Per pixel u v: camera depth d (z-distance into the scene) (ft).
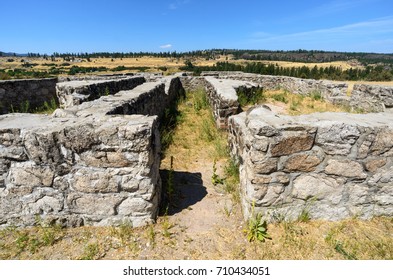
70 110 11.06
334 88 31.45
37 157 8.19
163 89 26.08
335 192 8.93
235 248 8.19
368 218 9.30
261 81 47.24
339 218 9.24
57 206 8.73
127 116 9.55
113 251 8.02
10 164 8.28
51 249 8.04
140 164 8.39
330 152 8.46
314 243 8.28
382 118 9.46
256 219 8.69
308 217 9.16
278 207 8.93
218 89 23.43
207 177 13.07
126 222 8.95
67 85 21.34
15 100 28.40
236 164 12.61
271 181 8.57
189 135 19.75
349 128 8.19
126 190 8.65
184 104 32.45
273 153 8.26
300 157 8.45
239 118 13.24
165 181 12.33
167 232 8.68
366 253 7.91
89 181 8.48
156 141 9.16
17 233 8.63
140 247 8.20
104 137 8.11
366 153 8.47
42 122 8.90
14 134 8.02
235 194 11.08
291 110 26.66
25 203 8.63
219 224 9.34
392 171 8.76
